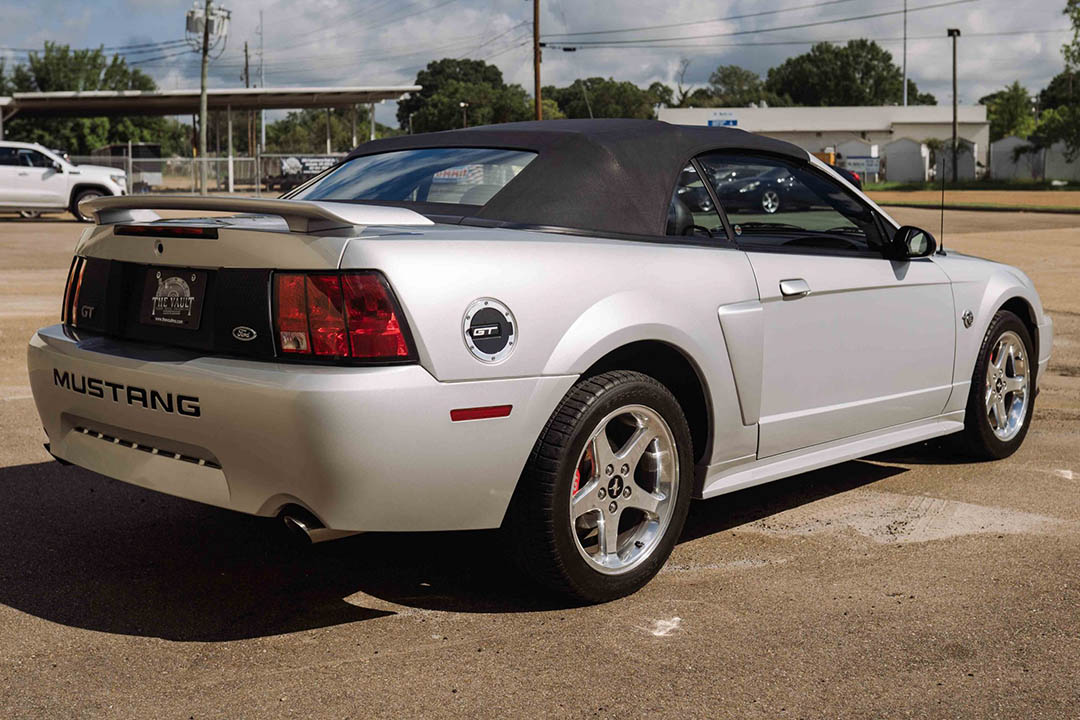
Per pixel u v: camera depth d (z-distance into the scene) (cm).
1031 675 271
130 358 297
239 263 282
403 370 267
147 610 309
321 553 358
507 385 282
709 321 332
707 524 398
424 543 368
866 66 13262
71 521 389
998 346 478
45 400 333
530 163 331
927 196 4647
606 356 315
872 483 454
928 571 346
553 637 293
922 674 271
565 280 298
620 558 322
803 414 372
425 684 264
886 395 409
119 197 303
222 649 284
